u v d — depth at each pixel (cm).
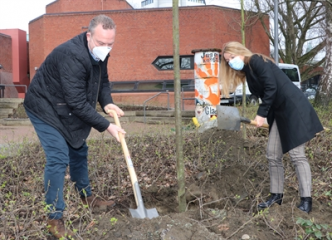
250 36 2188
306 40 2241
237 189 425
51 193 318
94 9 2544
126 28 2127
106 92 396
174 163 557
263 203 373
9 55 2420
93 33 320
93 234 310
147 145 646
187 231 298
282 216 336
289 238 309
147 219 318
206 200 411
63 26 2166
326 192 419
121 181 486
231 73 394
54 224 316
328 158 559
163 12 2095
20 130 986
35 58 2266
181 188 348
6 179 482
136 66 2127
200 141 611
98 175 485
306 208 355
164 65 2123
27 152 601
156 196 436
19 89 2527
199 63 810
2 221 337
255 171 459
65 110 327
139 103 1930
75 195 366
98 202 395
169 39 2098
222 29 2091
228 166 509
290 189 427
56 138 324
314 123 362
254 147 595
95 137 698
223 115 376
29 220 341
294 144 356
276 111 371
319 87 1209
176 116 340
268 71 360
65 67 312
